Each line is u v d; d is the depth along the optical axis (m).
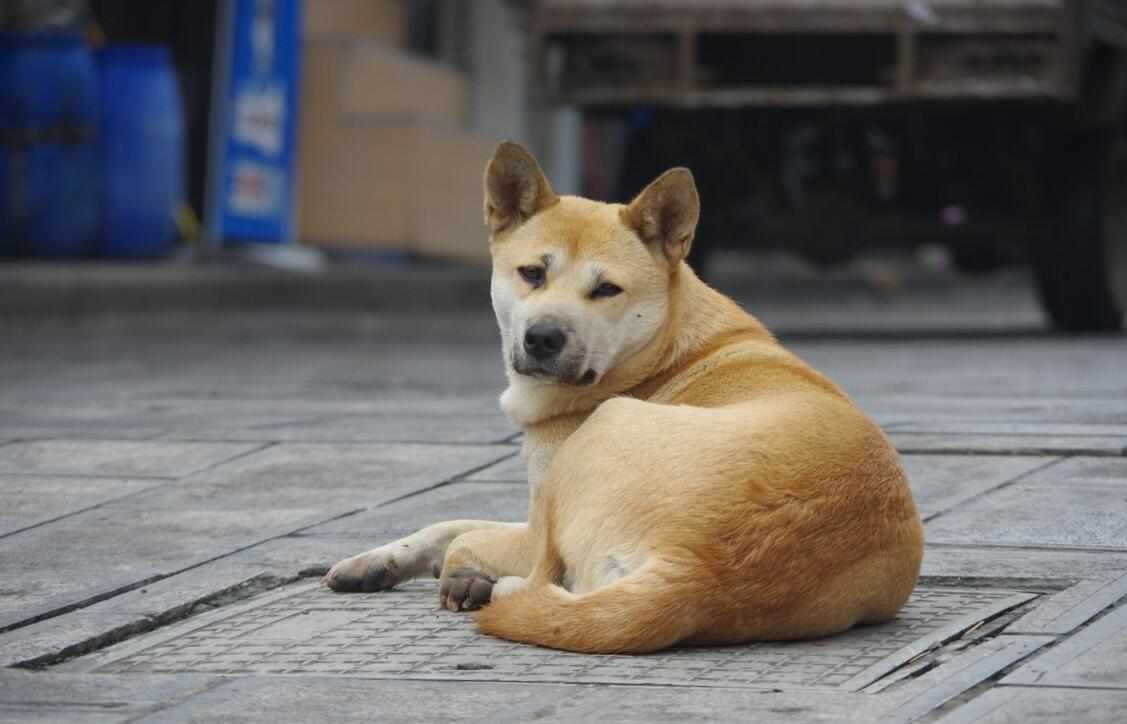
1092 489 9.34
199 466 10.66
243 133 26.77
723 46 18.77
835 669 6.38
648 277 7.71
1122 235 19.70
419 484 9.99
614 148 40.28
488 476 10.16
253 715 6.01
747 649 6.62
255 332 22.42
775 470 6.59
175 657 6.85
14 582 7.98
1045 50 17.70
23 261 24.50
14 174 23.83
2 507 9.62
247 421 12.57
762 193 19.62
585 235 7.72
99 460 10.91
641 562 6.51
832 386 7.54
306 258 28.42
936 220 19.58
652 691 6.14
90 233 24.53
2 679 6.52
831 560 6.59
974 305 28.89
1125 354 16.98
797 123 19.23
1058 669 6.29
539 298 7.60
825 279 36.25
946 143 19.38
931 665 6.46
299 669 6.61
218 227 26.45
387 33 34.03
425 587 7.90
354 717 5.96
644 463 6.66
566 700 6.07
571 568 6.82
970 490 9.45
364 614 7.39
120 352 19.17
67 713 6.08
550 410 7.72
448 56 35.59
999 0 17.72
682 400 7.57
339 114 30.42
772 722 5.80
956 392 13.79
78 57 23.98
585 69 18.58
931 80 17.94
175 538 8.81
